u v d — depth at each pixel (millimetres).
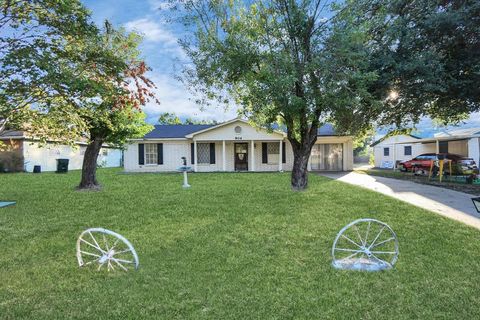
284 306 3328
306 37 9703
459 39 10508
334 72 9023
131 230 6398
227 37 9797
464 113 13320
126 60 9117
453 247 5148
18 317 3135
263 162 22766
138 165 22500
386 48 10859
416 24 10648
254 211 8000
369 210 7918
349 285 3834
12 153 21766
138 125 12914
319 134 21906
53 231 6355
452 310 3217
